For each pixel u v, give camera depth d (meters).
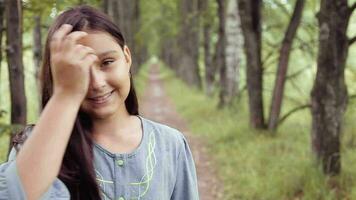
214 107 15.35
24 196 0.98
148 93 27.02
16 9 4.12
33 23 5.86
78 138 1.33
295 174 5.96
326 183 5.58
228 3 14.30
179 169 1.54
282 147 8.18
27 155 1.00
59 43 1.03
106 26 1.31
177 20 26.64
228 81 14.24
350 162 6.33
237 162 7.74
